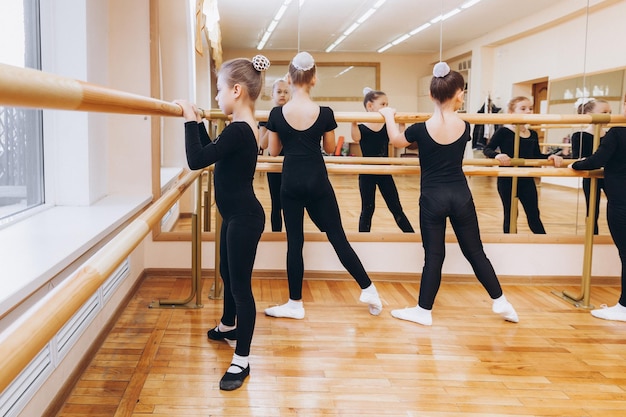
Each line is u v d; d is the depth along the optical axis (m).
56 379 1.68
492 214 3.61
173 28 4.66
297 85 2.46
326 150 2.59
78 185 2.58
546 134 4.06
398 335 2.38
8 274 1.35
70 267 1.68
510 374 2.01
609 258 3.34
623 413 1.73
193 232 2.68
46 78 0.69
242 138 1.84
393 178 3.39
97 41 2.73
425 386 1.89
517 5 4.38
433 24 4.18
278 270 3.25
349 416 1.67
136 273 2.96
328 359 2.10
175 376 1.92
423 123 2.54
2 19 2.04
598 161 2.62
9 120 2.12
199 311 2.63
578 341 2.36
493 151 3.72
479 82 4.42
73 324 1.81
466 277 3.28
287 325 2.47
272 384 1.88
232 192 1.88
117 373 1.94
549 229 3.57
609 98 4.25
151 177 3.14
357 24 4.06
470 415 1.70
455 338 2.36
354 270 2.56
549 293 3.12
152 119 3.11
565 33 4.36
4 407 1.27
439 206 2.48
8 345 0.63
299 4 4.03
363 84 4.12
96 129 2.74
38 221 2.13
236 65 1.87
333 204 2.52
